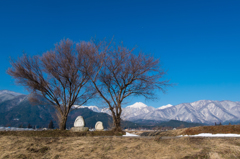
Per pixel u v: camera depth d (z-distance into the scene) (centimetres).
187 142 1127
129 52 2261
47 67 2347
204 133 1531
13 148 1236
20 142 1348
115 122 2117
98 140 1358
